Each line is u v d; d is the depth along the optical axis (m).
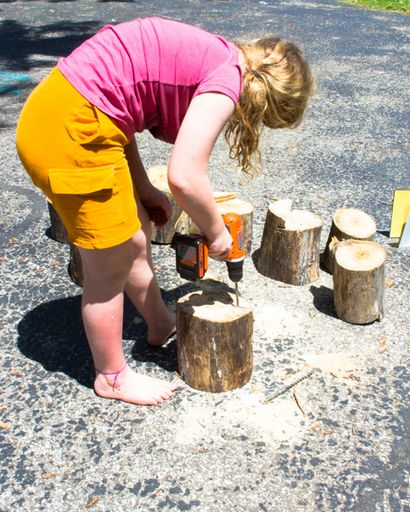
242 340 2.27
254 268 3.12
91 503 1.90
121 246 1.99
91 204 1.88
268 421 2.21
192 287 2.97
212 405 2.27
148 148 4.55
